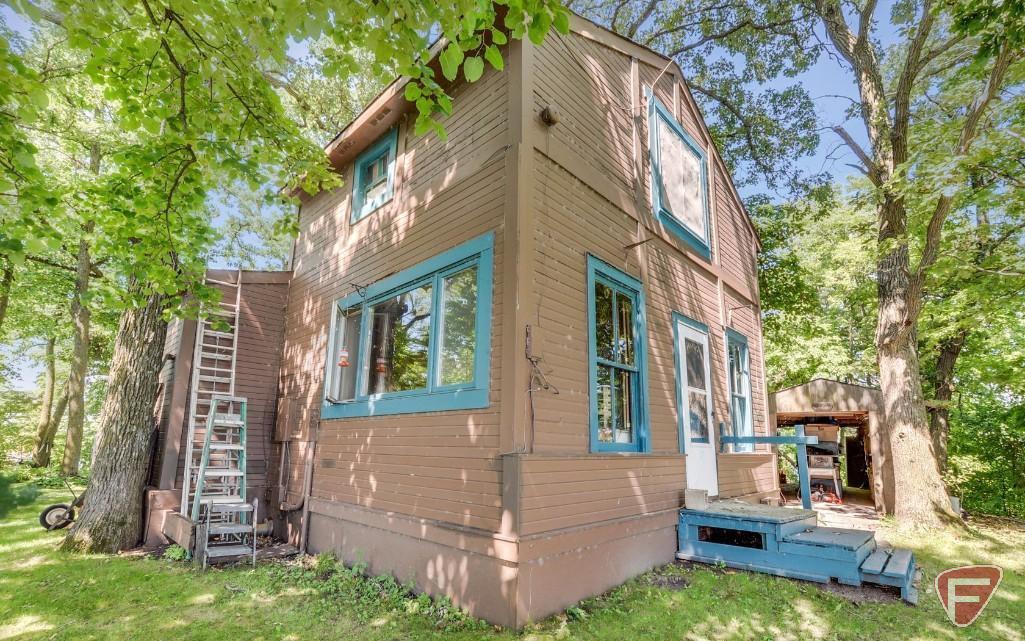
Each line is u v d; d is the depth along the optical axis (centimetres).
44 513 763
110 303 638
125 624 428
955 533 795
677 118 869
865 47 1043
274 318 894
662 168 784
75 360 1408
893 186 895
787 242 1573
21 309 1591
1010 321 1266
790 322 1709
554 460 466
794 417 1434
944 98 1130
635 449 608
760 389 1012
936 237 887
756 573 558
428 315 588
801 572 533
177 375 779
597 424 542
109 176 616
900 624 434
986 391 1445
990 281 949
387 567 546
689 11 1557
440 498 502
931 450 877
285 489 780
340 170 845
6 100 382
